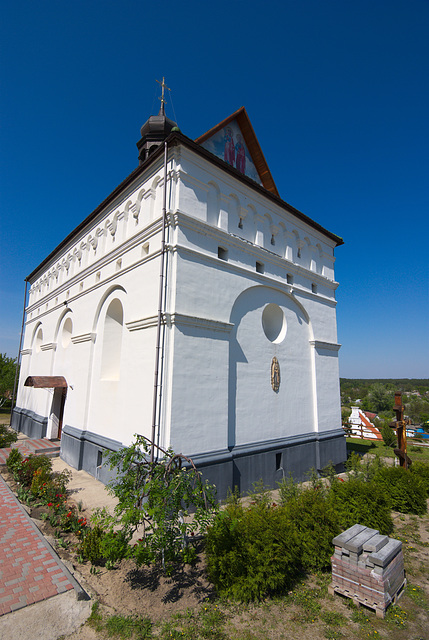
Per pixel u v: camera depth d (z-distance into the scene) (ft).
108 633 16.69
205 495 20.98
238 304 41.75
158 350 32.27
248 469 38.70
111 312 46.75
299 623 17.79
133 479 22.45
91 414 46.47
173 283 33.88
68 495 36.01
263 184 53.62
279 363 47.06
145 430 32.42
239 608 18.80
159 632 16.87
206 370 35.14
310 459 49.06
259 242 46.01
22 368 90.58
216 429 35.14
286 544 21.17
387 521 28.50
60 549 24.80
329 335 58.85
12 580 20.65
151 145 55.06
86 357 49.32
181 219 35.19
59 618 17.60
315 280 57.41
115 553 19.86
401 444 45.11
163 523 19.34
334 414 56.39
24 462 40.04
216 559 20.25
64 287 64.39
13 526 28.22
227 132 47.78
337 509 28.45
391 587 19.45
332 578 20.57
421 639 16.88
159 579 21.02
